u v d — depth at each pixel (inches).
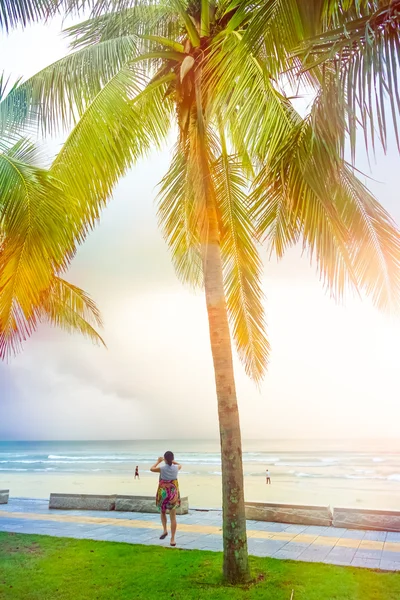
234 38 191.6
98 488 1512.1
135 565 269.0
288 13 130.3
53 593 225.6
